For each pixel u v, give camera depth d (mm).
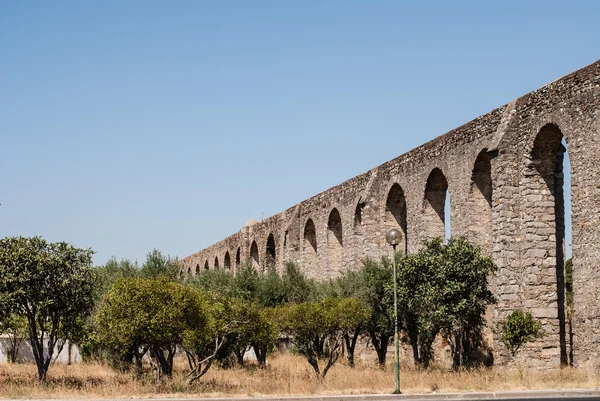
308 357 29891
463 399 21375
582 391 21547
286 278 47625
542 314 28797
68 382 27922
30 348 45719
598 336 24938
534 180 29594
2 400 22391
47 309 28062
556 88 27922
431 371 29484
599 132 25453
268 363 39875
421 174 37750
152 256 46844
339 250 51156
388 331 34594
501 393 21531
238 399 21859
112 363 37125
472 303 28672
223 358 37938
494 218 30172
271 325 30406
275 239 62156
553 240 29297
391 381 25984
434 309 28953
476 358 31875
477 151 32594
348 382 25984
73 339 31922
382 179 42594
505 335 28219
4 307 26844
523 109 29969
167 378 26766
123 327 25875
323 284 43156
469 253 29359
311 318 29453
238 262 72875
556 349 28594
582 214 26016
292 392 24016
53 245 28641
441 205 37469
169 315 25844
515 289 29250
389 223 42156
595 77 25844
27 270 27266
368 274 35375
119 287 26922
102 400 22156
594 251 25359
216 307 28891
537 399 20344
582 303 25766
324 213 51969
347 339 37281
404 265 30250
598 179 25391
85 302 28641
